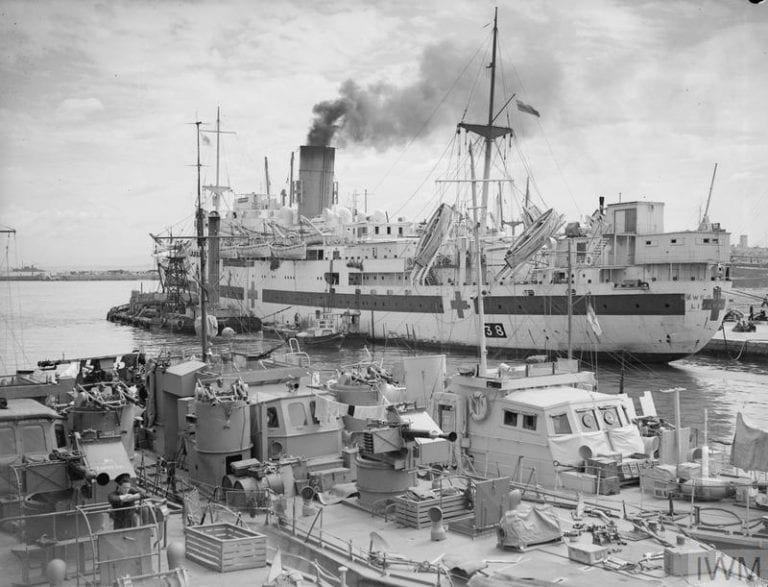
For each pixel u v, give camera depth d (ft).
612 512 66.54
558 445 74.95
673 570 50.60
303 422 81.35
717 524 62.34
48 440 59.93
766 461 69.15
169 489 78.95
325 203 407.03
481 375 84.74
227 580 50.65
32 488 54.85
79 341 312.71
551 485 74.59
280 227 395.75
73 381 83.56
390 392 92.22
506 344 283.59
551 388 82.53
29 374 93.66
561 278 272.72
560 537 59.36
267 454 79.30
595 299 256.32
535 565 52.54
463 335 297.33
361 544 61.62
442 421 85.15
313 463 79.51
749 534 59.31
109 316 429.38
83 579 49.88
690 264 247.29
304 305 372.58
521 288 276.00
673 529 61.82
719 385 225.97
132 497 54.65
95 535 51.21
